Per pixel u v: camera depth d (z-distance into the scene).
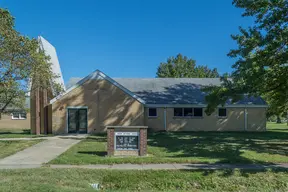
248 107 26.69
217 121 26.56
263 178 8.88
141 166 10.00
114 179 8.61
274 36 13.78
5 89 15.13
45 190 7.17
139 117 23.80
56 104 23.38
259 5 14.75
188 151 13.15
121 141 11.95
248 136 20.72
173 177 8.80
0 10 15.14
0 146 15.26
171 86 29.75
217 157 11.56
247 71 14.48
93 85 23.70
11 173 8.83
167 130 26.30
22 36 14.87
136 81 30.80
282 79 15.54
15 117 34.62
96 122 23.52
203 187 8.41
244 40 15.49
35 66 15.52
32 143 16.55
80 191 7.23
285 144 15.88
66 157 11.48
